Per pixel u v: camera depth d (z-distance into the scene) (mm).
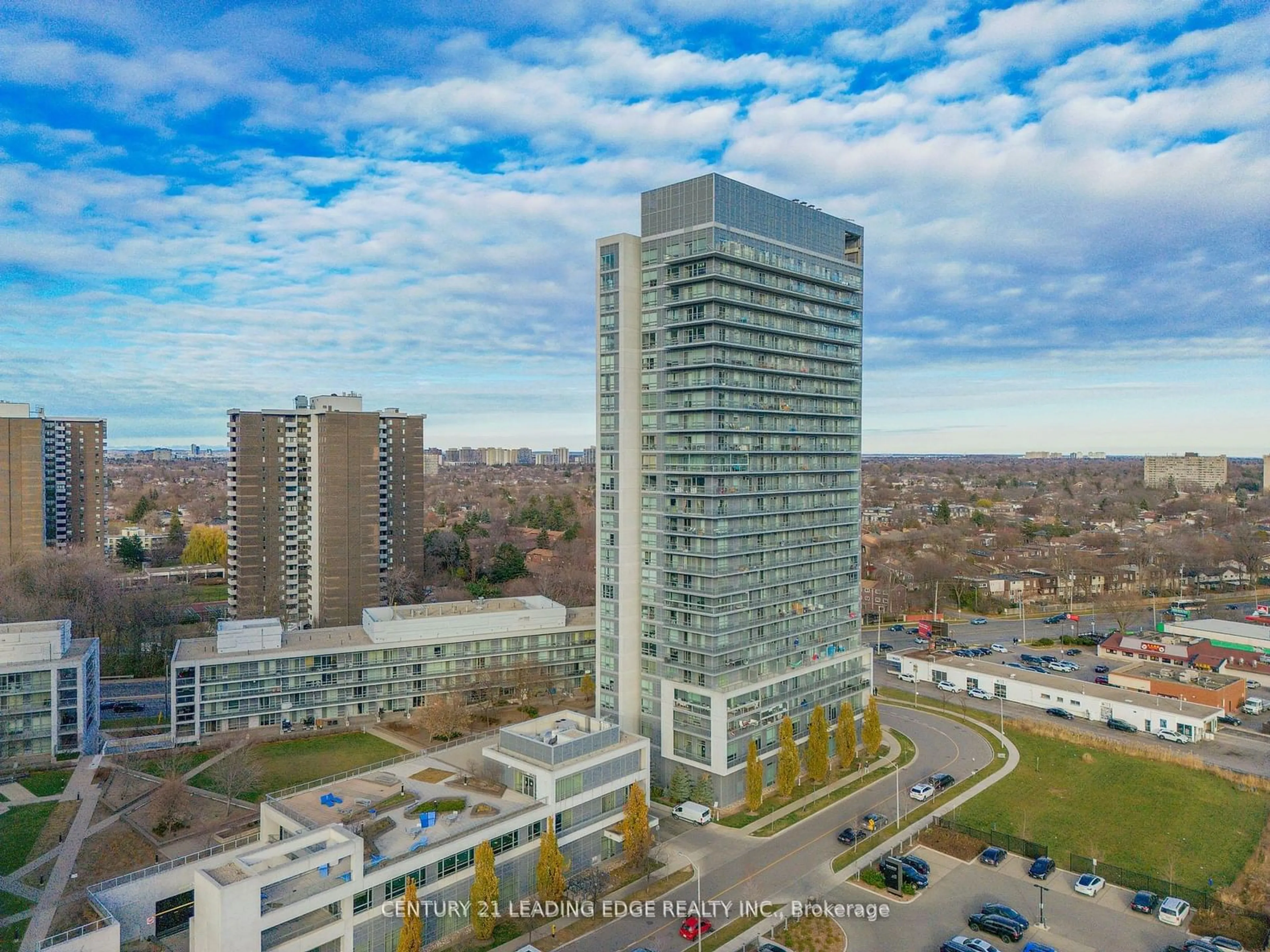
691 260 106938
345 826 78875
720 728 105125
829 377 125688
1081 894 85188
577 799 89250
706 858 93375
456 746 104875
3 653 118812
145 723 135500
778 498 117500
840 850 95125
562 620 153875
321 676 136250
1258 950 74812
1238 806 105938
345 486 192000
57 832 95500
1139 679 151375
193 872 80750
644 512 114375
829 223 125938
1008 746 129875
